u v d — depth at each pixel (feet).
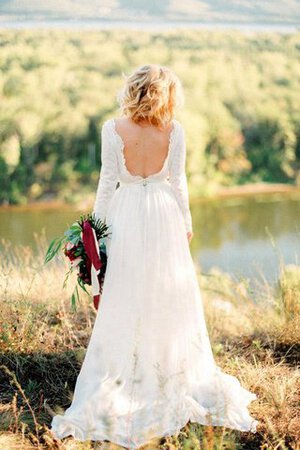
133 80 9.51
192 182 114.62
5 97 116.37
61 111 114.73
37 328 13.20
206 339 10.54
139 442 9.14
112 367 9.84
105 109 115.96
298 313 14.25
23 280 16.28
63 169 111.04
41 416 10.09
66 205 105.09
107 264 9.87
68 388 11.19
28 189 108.37
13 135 110.83
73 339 13.33
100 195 9.84
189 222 10.32
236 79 133.69
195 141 117.91
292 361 12.66
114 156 9.70
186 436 9.21
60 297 15.38
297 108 128.98
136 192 9.80
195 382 10.20
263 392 10.86
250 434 9.56
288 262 33.45
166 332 9.87
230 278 19.52
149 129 9.68
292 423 9.85
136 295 9.71
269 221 89.15
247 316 15.14
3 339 12.12
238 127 124.57
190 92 128.47
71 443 9.16
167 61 136.36
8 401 10.64
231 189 116.57
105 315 9.82
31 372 11.74
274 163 123.75
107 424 9.21
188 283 10.14
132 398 9.76
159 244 9.75
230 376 10.71
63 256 16.31
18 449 9.01
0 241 66.39
